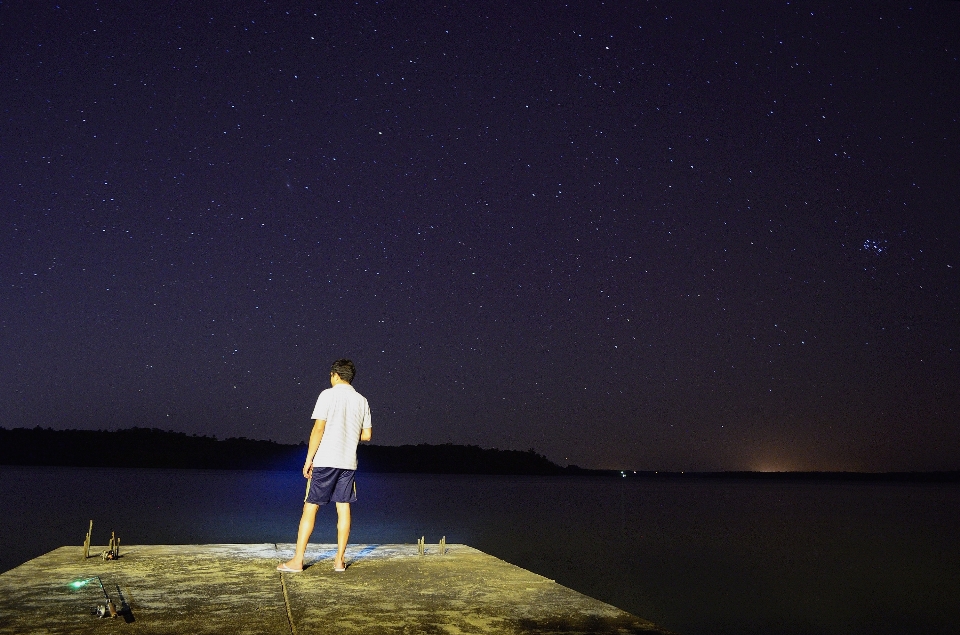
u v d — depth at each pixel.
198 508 34.28
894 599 18.31
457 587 4.81
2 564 15.45
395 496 54.75
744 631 14.50
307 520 5.46
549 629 3.66
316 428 5.49
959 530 38.78
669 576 20.41
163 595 4.45
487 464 126.31
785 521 44.16
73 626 3.61
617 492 92.44
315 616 3.90
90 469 93.81
